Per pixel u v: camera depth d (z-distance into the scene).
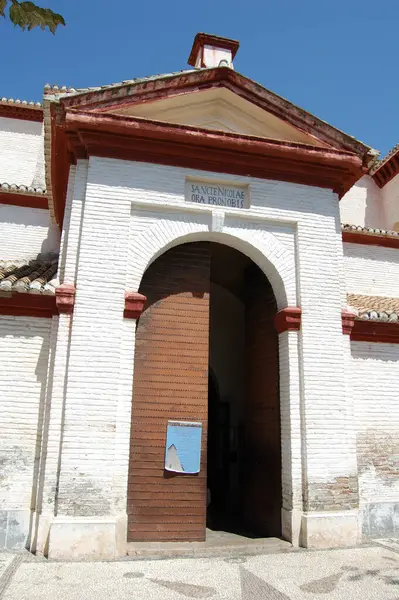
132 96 8.82
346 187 9.95
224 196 9.06
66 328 7.82
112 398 7.61
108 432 7.48
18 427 7.84
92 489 7.25
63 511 7.10
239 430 12.23
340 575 6.50
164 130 8.59
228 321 12.84
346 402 8.71
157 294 8.97
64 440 7.32
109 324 7.89
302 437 8.38
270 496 9.05
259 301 10.43
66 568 6.52
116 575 6.32
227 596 5.67
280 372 8.95
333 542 7.94
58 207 10.95
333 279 9.17
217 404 12.49
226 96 9.42
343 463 8.37
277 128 9.62
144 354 8.61
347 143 9.60
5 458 7.71
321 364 8.69
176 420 8.43
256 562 7.05
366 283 13.56
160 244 8.55
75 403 7.47
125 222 8.39
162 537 7.89
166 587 5.93
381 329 9.84
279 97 9.41
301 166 9.38
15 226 12.80
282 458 8.61
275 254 9.09
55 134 8.80
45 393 7.93
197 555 7.40
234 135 8.87
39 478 7.56
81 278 7.98
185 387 8.62
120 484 7.45
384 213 16.95
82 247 8.11
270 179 9.31
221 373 12.55
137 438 8.20
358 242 13.81
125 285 8.13
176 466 8.21
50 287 8.01
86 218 8.25
